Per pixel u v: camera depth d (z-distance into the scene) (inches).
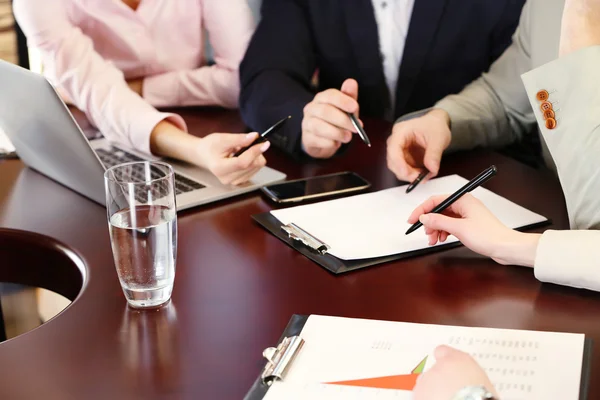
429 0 80.2
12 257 45.5
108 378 30.6
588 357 29.7
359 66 84.1
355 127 54.5
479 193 48.8
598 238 37.0
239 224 45.9
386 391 28.1
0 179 53.8
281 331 33.7
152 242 34.9
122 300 37.0
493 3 79.7
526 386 27.8
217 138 52.6
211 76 85.4
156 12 85.6
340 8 82.7
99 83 67.9
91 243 43.3
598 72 42.4
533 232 43.3
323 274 39.1
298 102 62.9
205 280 38.8
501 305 35.5
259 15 87.7
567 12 44.7
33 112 46.8
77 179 49.4
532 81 44.2
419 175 51.0
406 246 41.6
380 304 35.8
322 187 50.9
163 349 32.6
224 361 31.5
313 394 28.3
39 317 76.1
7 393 29.8
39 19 74.0
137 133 58.2
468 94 65.0
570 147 42.9
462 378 25.8
